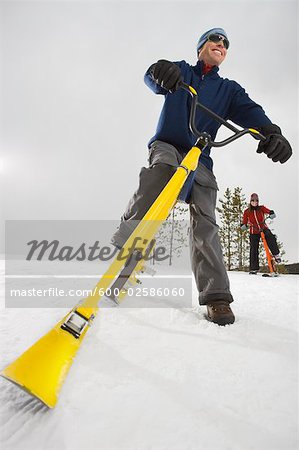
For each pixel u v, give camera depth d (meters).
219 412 0.72
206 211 1.85
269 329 1.46
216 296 1.62
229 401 0.78
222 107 2.07
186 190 1.67
